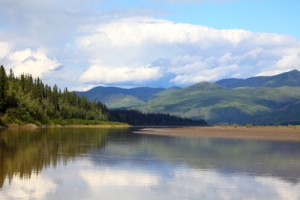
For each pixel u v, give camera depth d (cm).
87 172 3241
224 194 2497
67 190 2561
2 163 3734
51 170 3338
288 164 3784
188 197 2416
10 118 14875
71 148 5403
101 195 2444
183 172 3278
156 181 2880
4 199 2300
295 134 9700
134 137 8575
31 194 2434
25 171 3266
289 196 2461
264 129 13962
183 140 7388
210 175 3142
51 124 18350
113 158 4200
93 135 9481
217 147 5709
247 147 5694
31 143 6231
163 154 4641
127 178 2988
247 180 2941
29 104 16825
